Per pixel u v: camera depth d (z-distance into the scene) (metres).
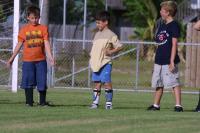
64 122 21.66
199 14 80.62
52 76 43.91
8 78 44.56
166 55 27.12
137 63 43.81
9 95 35.47
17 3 37.34
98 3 96.56
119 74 58.47
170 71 27.09
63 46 46.50
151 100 35.06
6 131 19.48
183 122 21.98
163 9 27.22
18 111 25.19
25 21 41.62
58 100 33.22
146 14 91.38
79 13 88.19
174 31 27.00
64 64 46.16
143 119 22.66
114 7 108.62
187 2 81.88
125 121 22.03
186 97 39.34
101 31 28.22
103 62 27.88
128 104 32.22
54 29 76.00
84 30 68.25
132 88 44.28
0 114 23.94
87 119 22.55
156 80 27.50
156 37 27.55
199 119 22.98
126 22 113.19
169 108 29.84
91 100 33.56
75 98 34.81
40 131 19.53
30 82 28.48
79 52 47.53
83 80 45.19
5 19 45.00
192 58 49.09
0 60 43.44
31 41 28.30
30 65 28.38
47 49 28.20
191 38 49.38
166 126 20.88
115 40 27.83
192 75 49.09
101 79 28.03
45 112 24.83
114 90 42.44
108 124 21.20
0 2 45.31
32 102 28.72
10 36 45.31
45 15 47.16
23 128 20.11
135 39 93.25
